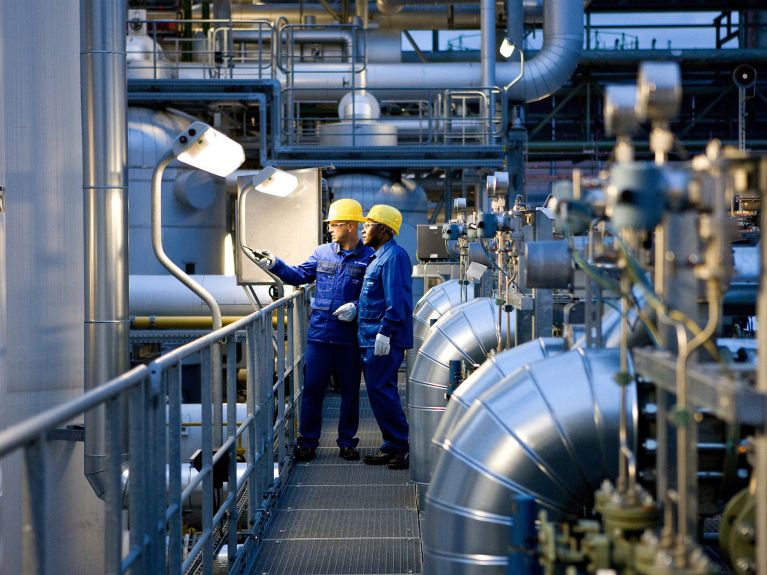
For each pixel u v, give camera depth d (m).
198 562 4.53
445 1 16.36
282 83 15.77
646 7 20.09
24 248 5.51
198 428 8.85
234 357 4.61
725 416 1.83
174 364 3.48
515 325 4.71
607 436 2.84
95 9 5.12
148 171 12.98
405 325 6.53
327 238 9.78
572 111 20.56
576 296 3.57
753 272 3.50
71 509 5.59
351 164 13.59
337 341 6.80
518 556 2.66
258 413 5.28
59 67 5.59
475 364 5.16
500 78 15.51
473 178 15.66
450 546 2.93
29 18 5.52
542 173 21.23
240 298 11.82
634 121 2.21
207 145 5.45
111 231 5.18
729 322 5.16
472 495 2.89
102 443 5.18
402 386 10.48
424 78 16.06
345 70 15.62
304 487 6.17
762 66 19.27
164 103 13.84
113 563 2.70
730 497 2.94
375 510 5.64
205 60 15.21
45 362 5.57
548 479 2.86
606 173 2.45
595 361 3.00
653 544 2.06
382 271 6.48
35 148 5.54
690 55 18.58
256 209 8.08
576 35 15.57
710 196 1.92
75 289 5.65
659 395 2.41
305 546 5.00
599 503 2.40
